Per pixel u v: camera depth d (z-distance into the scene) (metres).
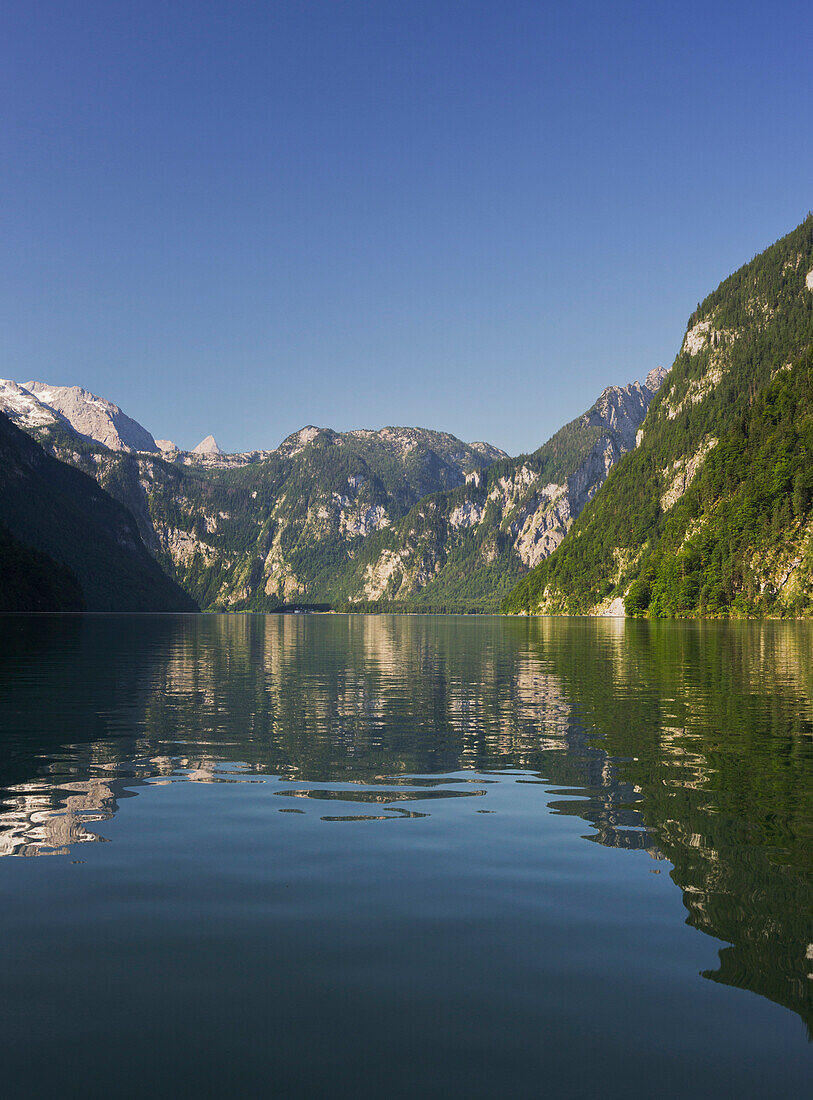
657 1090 6.43
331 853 12.72
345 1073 6.70
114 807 15.57
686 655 63.12
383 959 8.88
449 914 10.19
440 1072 6.71
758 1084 6.55
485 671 49.09
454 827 14.22
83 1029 7.37
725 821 14.52
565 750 21.62
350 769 19.25
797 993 8.13
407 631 148.12
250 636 112.88
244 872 11.78
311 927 9.77
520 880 11.45
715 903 10.54
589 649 74.44
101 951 9.05
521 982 8.34
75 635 93.00
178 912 10.23
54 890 11.01
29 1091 6.38
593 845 13.13
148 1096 6.33
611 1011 7.75
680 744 22.55
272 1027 7.42
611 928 9.73
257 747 22.06
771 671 47.25
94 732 24.47
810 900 10.70
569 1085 6.52
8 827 14.05
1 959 8.84
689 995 8.06
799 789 17.02
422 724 26.58
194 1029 7.40
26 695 33.94
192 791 16.92
